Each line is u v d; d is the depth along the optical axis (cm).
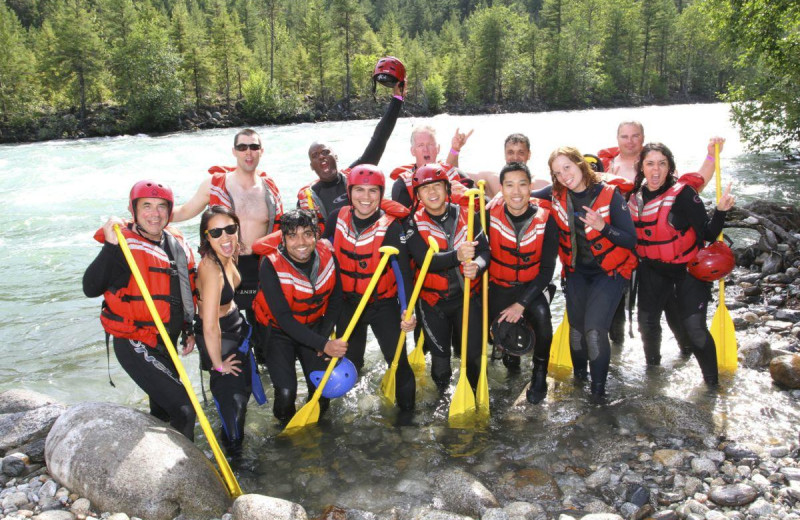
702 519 279
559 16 6762
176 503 293
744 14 1053
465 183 482
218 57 5297
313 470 338
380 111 5541
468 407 392
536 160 1485
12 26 5719
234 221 344
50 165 1711
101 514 292
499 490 312
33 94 4291
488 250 399
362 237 393
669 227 398
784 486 300
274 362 390
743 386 407
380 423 388
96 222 1035
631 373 436
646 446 342
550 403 399
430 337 418
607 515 279
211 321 348
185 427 345
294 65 5869
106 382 460
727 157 1454
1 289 690
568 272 417
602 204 383
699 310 404
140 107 4244
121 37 4741
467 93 6494
